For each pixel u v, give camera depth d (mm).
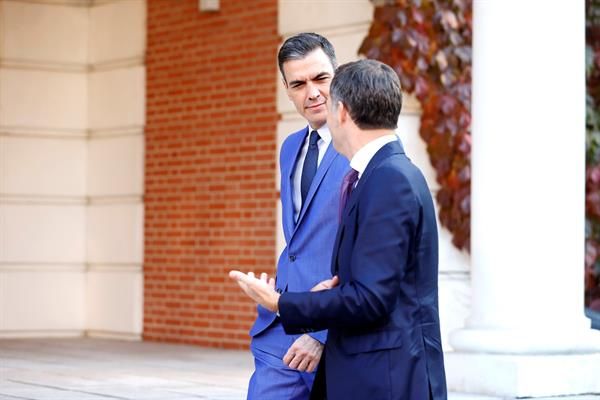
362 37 12016
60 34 14773
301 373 5383
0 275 14508
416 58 11766
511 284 9414
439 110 11820
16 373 10789
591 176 12906
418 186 4484
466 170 11820
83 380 10328
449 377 9438
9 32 14594
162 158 14195
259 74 13109
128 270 14500
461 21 11922
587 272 12969
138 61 14406
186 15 13906
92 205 14805
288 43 5340
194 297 13805
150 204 14344
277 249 12828
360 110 4594
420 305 4496
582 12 9648
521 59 9406
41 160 14711
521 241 9406
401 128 11859
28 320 14625
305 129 5574
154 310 14273
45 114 14711
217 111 13562
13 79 14617
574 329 9438
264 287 4605
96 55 14789
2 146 14562
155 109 14273
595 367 9391
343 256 4531
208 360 12148
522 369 9039
